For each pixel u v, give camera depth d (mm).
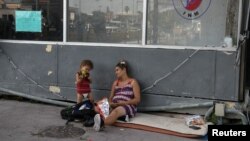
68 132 5254
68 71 6426
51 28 6492
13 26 6703
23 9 6609
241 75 5523
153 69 5926
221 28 5633
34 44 6578
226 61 5539
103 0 6168
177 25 5836
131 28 6039
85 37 6336
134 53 6004
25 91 6734
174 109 5867
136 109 5809
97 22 6242
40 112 6180
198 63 5684
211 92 5660
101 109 5434
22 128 5395
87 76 5961
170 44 5895
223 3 5586
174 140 5043
